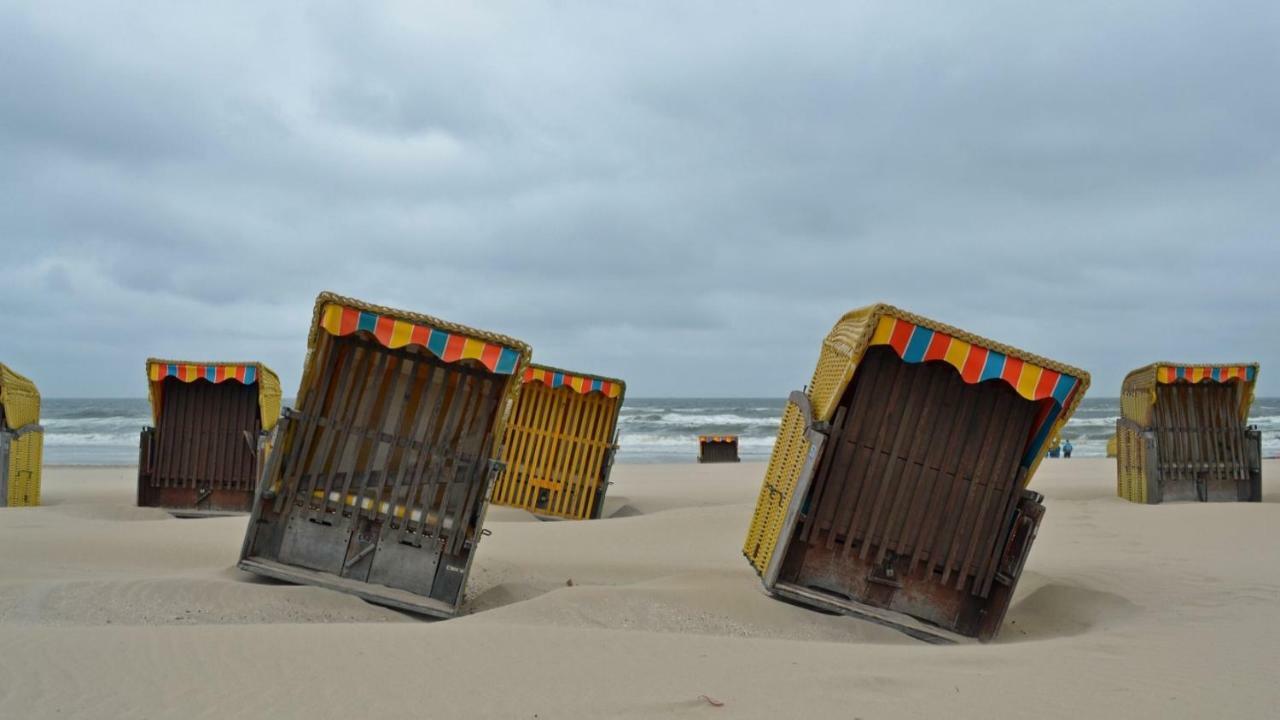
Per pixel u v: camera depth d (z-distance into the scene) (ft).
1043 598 32.91
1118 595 31.17
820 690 17.94
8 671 17.85
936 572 29.40
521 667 19.56
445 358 28.73
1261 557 37.65
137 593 27.09
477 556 40.63
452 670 19.19
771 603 29.22
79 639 20.36
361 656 20.03
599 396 61.21
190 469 60.23
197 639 20.85
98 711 15.97
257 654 19.83
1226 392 63.16
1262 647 22.27
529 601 28.48
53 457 166.61
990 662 20.94
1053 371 27.37
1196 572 34.60
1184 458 62.64
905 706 16.92
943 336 27.71
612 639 22.48
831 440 29.27
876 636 27.71
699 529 50.70
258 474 57.98
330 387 30.27
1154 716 16.44
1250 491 62.49
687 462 162.30
